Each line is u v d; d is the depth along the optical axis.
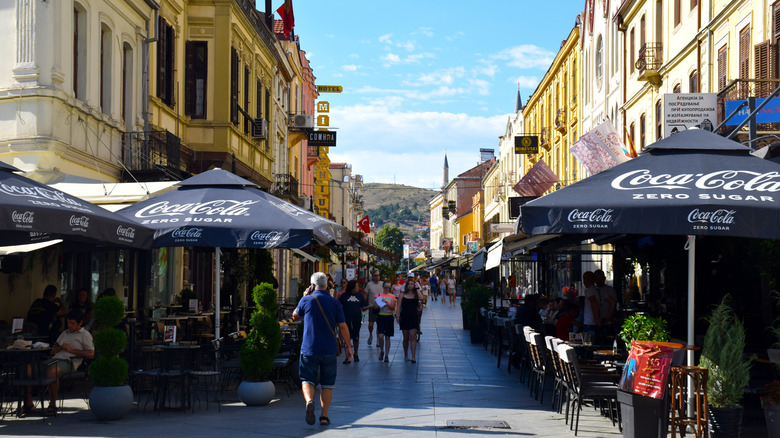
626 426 8.38
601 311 13.97
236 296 17.03
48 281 15.10
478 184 97.31
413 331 17.73
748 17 17.78
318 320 9.84
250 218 11.66
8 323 14.19
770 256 10.79
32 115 14.62
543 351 11.74
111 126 17.47
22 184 9.67
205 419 10.15
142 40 19.38
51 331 13.35
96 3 16.67
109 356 10.13
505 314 20.42
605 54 32.34
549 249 16.98
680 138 8.80
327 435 9.07
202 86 23.14
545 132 46.12
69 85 15.42
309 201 46.12
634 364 8.30
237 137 24.64
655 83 25.42
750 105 13.89
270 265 18.42
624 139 29.17
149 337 16.89
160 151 19.28
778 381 8.45
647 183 8.05
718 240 12.20
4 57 14.84
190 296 18.70
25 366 10.23
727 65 19.20
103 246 12.96
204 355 15.59
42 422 9.84
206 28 23.12
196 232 11.45
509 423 9.99
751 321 14.12
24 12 14.73
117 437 8.84
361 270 52.62
